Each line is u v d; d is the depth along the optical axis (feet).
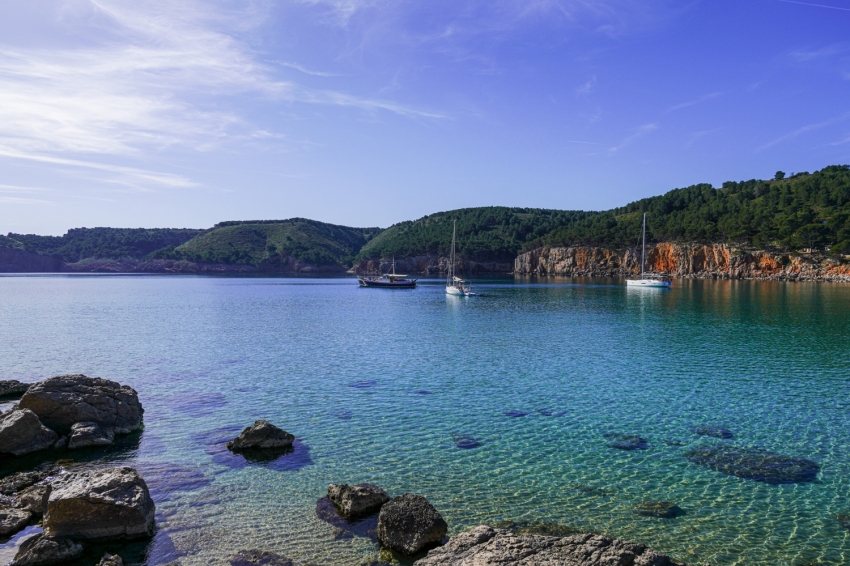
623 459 69.41
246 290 475.31
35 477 63.21
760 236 566.36
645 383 109.91
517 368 125.08
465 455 70.69
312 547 48.29
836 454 70.95
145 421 85.05
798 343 157.58
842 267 486.79
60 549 46.52
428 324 214.48
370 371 122.01
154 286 534.37
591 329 194.59
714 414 88.69
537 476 64.13
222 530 51.31
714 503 56.95
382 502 55.52
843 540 49.47
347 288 510.99
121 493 51.24
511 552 39.40
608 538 40.96
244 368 125.39
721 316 229.25
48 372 121.60
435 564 39.29
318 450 72.49
